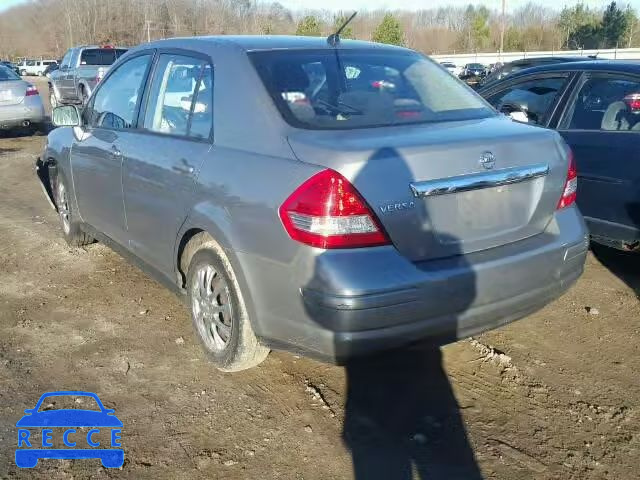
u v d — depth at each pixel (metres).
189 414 3.22
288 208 2.80
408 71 3.85
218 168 3.25
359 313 2.67
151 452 2.94
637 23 65.44
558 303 4.54
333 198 2.71
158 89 4.02
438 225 2.91
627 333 4.10
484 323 3.03
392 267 2.74
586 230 3.47
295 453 2.93
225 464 2.86
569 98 5.24
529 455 2.93
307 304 2.77
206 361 3.70
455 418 3.19
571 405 3.31
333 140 2.92
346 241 2.72
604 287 4.82
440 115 3.50
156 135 3.88
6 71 12.44
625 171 4.60
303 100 3.27
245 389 3.43
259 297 3.02
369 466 2.85
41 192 7.80
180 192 3.52
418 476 2.79
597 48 64.25
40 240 5.84
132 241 4.23
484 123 3.43
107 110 4.62
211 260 3.37
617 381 3.55
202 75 3.65
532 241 3.21
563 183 3.37
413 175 2.82
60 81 17.56
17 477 2.76
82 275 5.00
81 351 3.82
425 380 3.52
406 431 3.09
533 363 3.72
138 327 4.13
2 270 5.11
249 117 3.24
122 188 4.18
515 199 3.16
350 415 3.21
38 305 4.46
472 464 2.87
